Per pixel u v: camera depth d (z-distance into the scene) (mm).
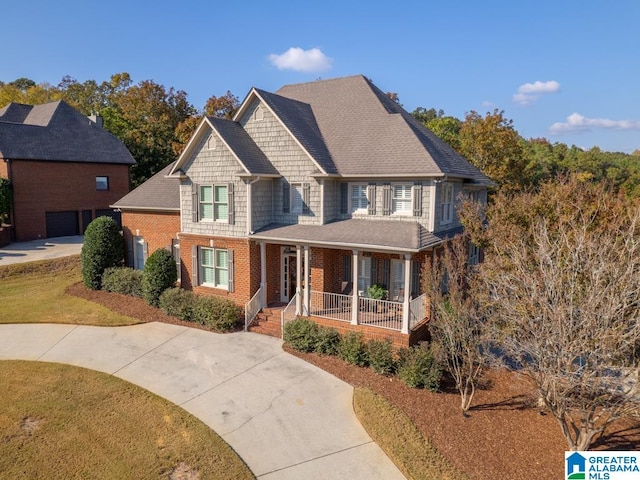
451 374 13766
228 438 11016
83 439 10797
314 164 18812
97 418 11703
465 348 12664
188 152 20500
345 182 19625
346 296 18359
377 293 18438
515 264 12086
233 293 20094
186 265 21609
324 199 19078
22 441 10664
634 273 10531
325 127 21891
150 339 17406
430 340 17234
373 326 16453
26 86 80750
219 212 20328
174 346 16719
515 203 16156
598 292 9719
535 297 10414
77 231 39562
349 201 19688
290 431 11375
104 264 23672
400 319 17312
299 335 16297
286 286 20703
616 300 9469
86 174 39719
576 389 10570
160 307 20484
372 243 16250
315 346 16031
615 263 10648
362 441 11023
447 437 11391
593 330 9461
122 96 59656
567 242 11344
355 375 14469
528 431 11945
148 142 52094
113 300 21891
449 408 12773
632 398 9344
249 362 15359
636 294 9953
